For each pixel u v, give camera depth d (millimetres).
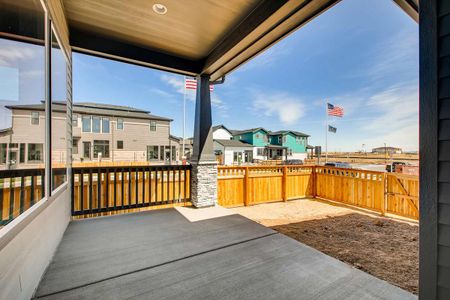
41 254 1896
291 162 21562
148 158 19141
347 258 2609
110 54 3428
